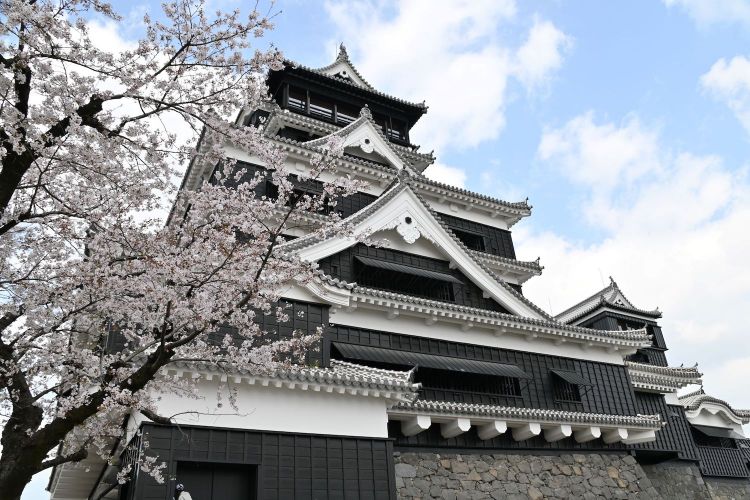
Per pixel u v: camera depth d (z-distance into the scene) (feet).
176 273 26.66
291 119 90.02
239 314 30.86
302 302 50.83
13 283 30.19
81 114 27.53
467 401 61.52
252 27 29.22
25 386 25.76
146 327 31.40
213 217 31.17
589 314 111.24
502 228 95.96
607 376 74.33
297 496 40.29
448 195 89.71
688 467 90.99
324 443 42.96
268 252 27.86
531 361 69.00
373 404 46.44
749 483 104.68
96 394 23.94
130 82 27.89
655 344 112.16
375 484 43.39
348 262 64.49
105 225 30.48
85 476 62.95
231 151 71.41
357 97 103.19
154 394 37.65
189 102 29.32
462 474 56.24
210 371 38.91
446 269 71.56
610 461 68.33
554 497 60.44
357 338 57.82
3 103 25.23
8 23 23.72
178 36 28.32
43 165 30.83
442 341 63.26
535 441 64.13
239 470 40.42
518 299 71.67
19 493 22.07
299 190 75.66
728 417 107.65
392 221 68.49
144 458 36.22
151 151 30.40
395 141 108.68
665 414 92.17
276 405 42.45
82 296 31.50
